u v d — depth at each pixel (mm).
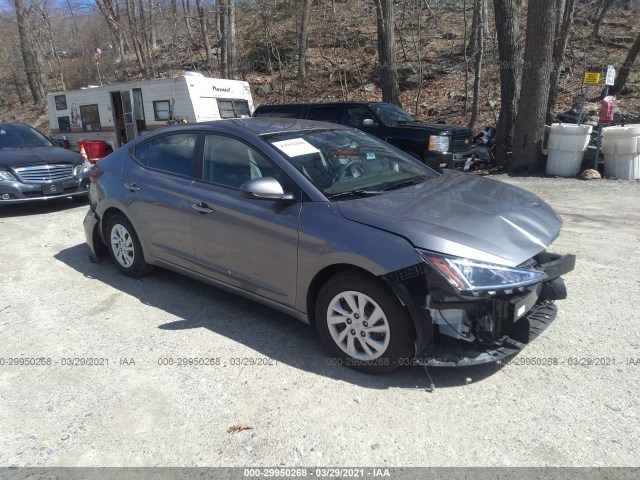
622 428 2691
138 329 4012
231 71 20281
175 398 3098
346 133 4430
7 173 8039
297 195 3492
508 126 11211
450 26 21562
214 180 4055
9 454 2676
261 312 4266
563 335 3650
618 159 9617
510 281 2840
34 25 28828
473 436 2678
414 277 2916
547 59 10086
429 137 9828
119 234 5078
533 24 9914
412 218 3129
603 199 7902
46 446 2730
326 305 3326
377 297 3041
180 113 13531
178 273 4840
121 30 26031
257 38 22906
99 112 15875
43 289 4934
